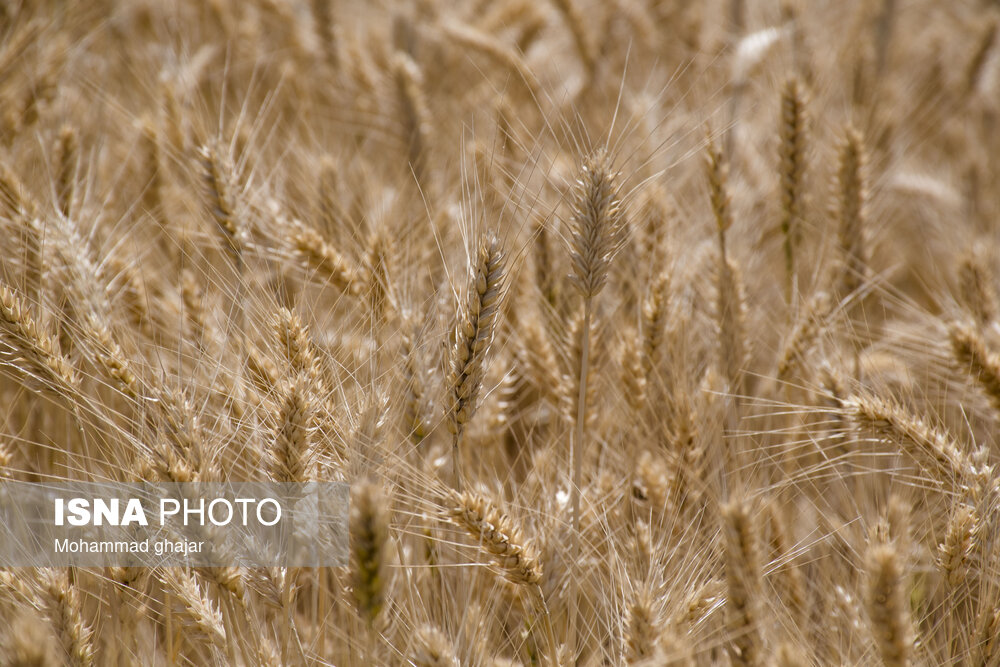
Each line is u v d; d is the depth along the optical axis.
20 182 2.38
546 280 2.43
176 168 2.54
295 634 2.25
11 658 2.14
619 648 2.30
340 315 2.41
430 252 2.43
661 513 2.33
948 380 2.41
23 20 2.62
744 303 2.43
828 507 2.40
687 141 2.53
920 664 2.26
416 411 2.29
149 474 2.21
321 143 2.64
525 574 2.24
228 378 2.30
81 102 2.62
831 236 2.51
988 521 2.27
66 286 2.32
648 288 2.42
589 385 2.36
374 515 2.18
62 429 2.40
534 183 2.41
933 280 2.68
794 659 2.20
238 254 2.36
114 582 2.26
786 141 2.48
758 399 2.42
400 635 2.28
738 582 2.22
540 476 2.34
